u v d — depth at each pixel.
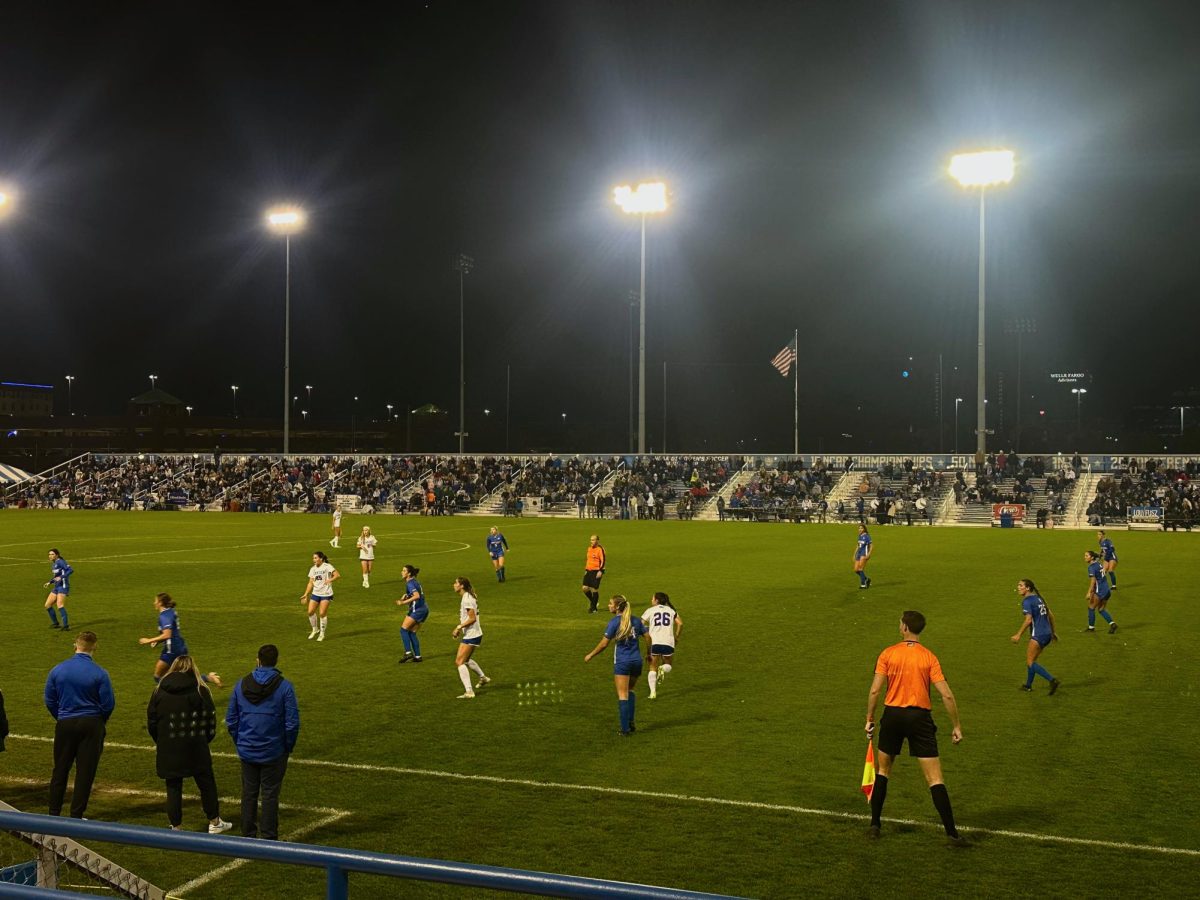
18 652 20.56
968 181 63.16
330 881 3.91
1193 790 11.59
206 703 10.33
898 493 65.69
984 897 8.62
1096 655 20.09
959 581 32.25
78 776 10.54
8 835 7.07
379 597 28.88
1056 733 14.19
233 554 41.47
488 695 16.67
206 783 10.21
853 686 17.23
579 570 35.47
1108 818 10.65
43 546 44.78
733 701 16.14
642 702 16.11
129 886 6.67
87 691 10.66
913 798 11.32
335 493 77.94
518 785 11.76
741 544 46.53
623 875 9.06
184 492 80.50
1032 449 134.25
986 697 16.47
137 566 36.66
